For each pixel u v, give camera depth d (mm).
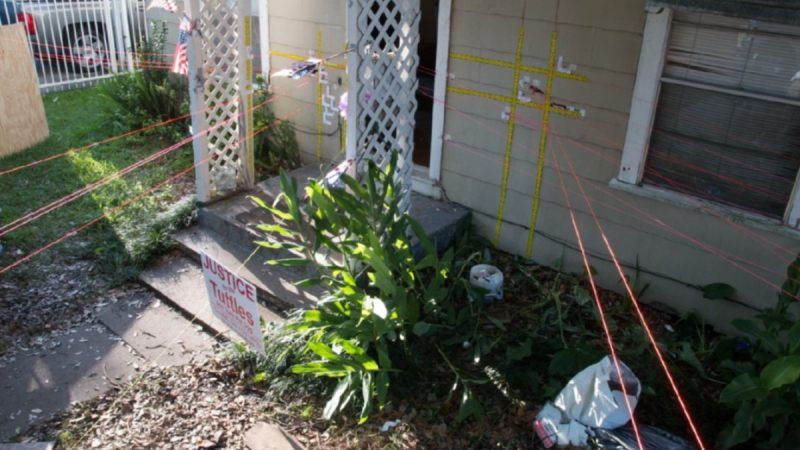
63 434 4434
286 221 6344
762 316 4449
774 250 4965
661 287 5578
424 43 9875
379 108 5500
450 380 4836
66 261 6223
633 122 5273
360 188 5031
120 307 5730
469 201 6469
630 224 5570
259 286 5699
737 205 5117
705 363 5059
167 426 4520
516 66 5750
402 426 4477
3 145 7871
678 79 5047
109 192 7250
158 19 8859
